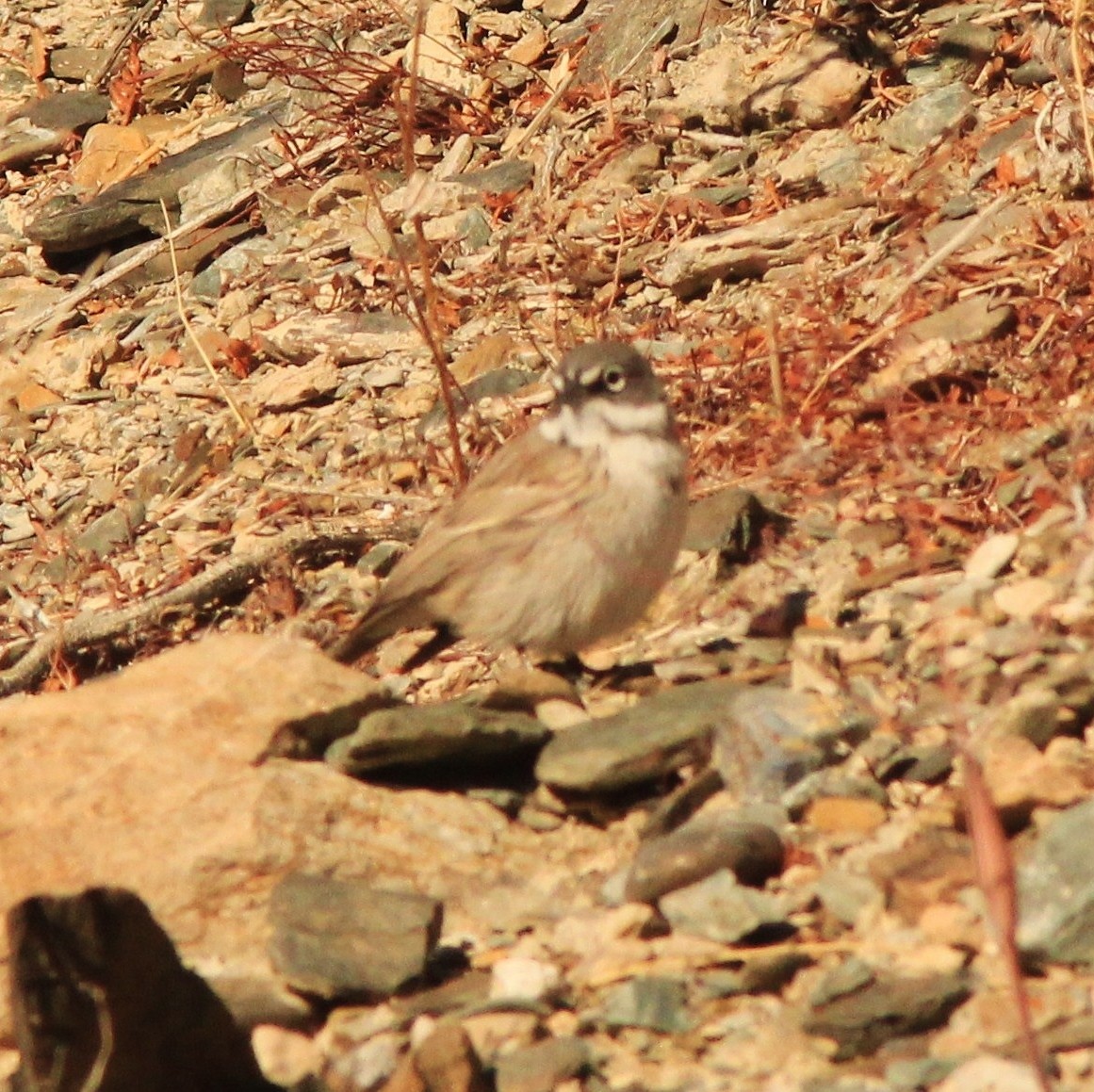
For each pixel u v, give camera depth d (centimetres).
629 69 1744
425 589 1038
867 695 924
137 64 2047
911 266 1362
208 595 1298
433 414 1436
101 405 1625
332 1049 773
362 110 1789
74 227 1836
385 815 880
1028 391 1211
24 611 1385
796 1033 733
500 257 1577
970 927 755
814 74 1588
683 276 1471
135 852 850
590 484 991
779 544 1145
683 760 900
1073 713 869
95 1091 710
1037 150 1420
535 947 818
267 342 1602
